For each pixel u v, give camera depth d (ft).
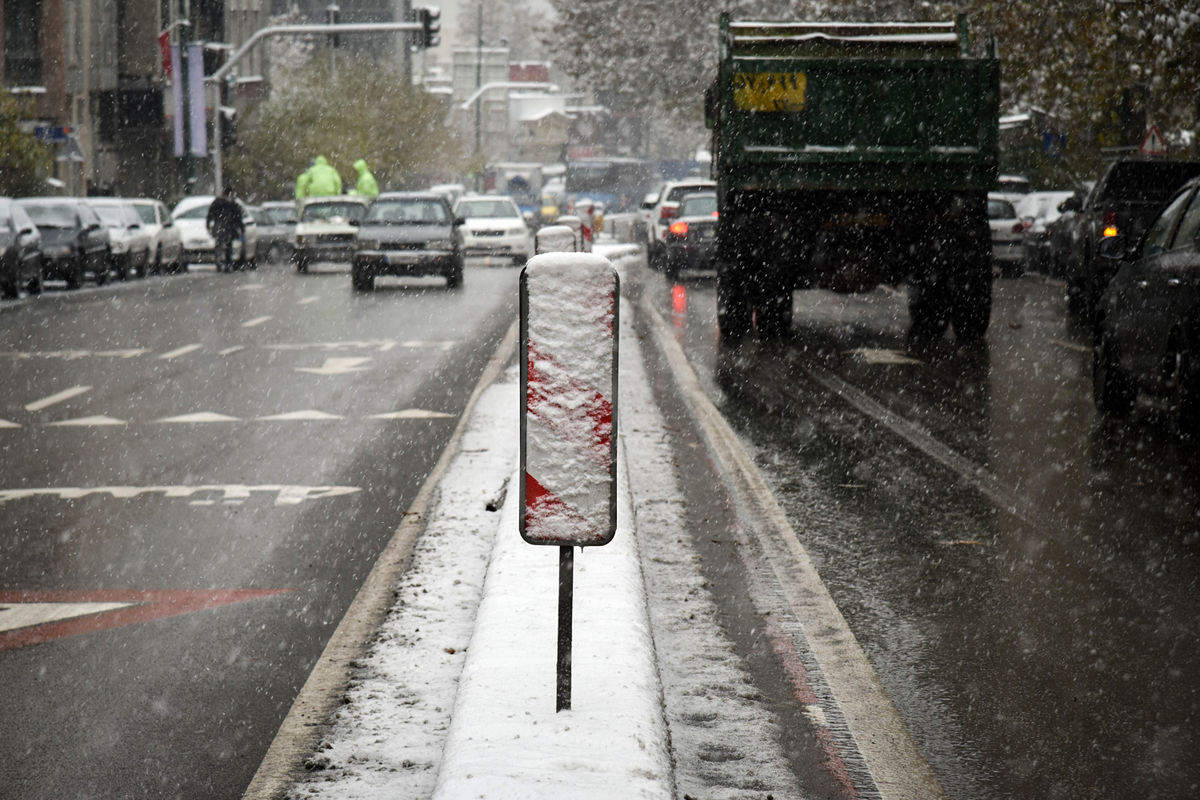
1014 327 77.87
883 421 45.42
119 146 221.46
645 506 32.30
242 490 34.91
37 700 20.03
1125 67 99.19
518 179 386.93
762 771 17.29
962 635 23.13
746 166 67.05
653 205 144.36
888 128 66.44
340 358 65.05
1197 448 40.81
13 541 29.84
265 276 144.36
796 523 30.99
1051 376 57.21
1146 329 43.16
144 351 68.90
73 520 31.78
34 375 59.52
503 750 15.56
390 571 26.78
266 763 17.44
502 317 88.33
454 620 23.02
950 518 31.68
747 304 69.97
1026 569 27.30
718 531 29.96
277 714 19.42
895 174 67.00
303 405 49.83
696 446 40.32
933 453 39.68
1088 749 18.38
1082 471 37.19
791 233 68.90
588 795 14.48
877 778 17.19
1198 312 39.40
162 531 30.58
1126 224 81.71
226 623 23.71
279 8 415.44
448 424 45.16
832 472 36.83
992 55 69.05
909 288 71.46
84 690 20.43
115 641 22.74
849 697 19.97
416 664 20.79
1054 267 123.13
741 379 55.88
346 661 21.33
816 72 66.23
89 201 136.98
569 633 16.75
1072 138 122.52
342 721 18.58
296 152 249.75
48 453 40.52
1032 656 22.07
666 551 28.17
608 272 16.01
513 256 161.07
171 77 177.68
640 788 14.66
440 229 117.39
